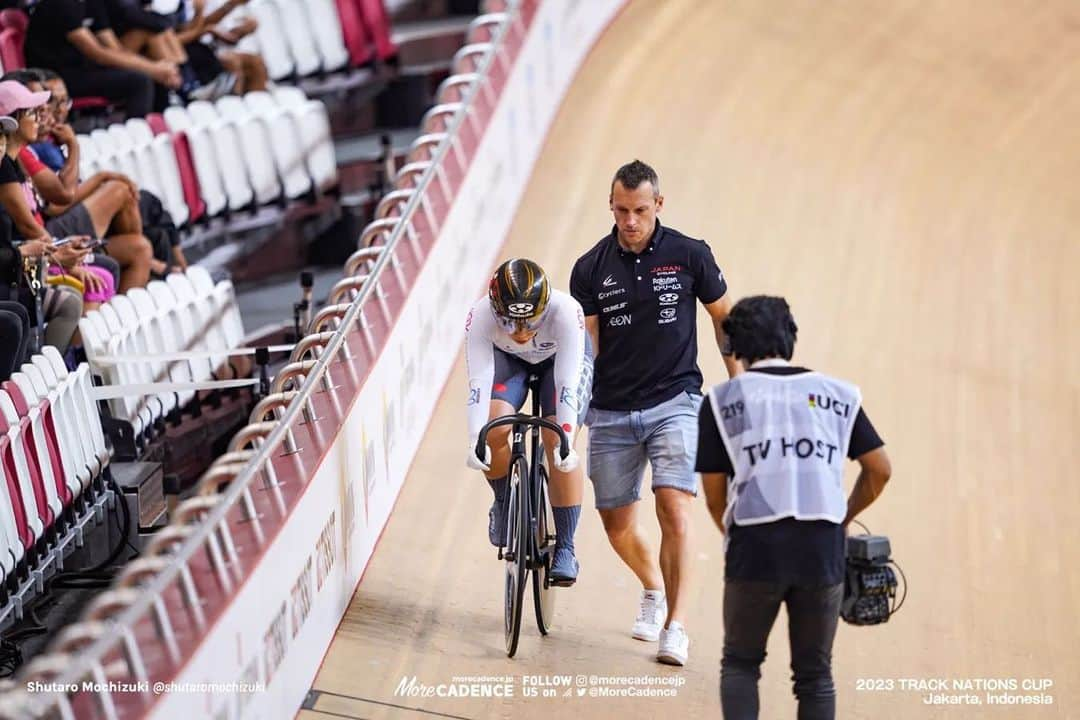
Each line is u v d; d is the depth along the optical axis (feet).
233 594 46.47
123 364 75.61
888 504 82.48
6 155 73.97
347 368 65.72
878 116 143.84
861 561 47.75
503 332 57.06
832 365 98.63
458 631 62.23
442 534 70.23
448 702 56.54
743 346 48.24
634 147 121.29
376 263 70.03
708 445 47.44
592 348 58.65
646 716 56.70
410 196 80.79
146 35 108.27
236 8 123.13
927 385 98.32
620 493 60.75
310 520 55.62
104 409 74.08
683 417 59.26
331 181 114.21
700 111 130.62
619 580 68.64
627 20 143.43
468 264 92.12
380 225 76.43
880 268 114.62
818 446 46.55
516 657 60.44
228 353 73.36
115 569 66.44
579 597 66.74
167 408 81.51
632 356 59.26
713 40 144.77
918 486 85.05
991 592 74.28
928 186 132.77
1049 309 114.83
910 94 151.12
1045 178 143.13
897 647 67.56
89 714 39.75
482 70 97.96
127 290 85.05
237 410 88.33
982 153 144.77
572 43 128.36
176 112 107.04
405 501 72.95
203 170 103.24
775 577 46.14
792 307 105.09
